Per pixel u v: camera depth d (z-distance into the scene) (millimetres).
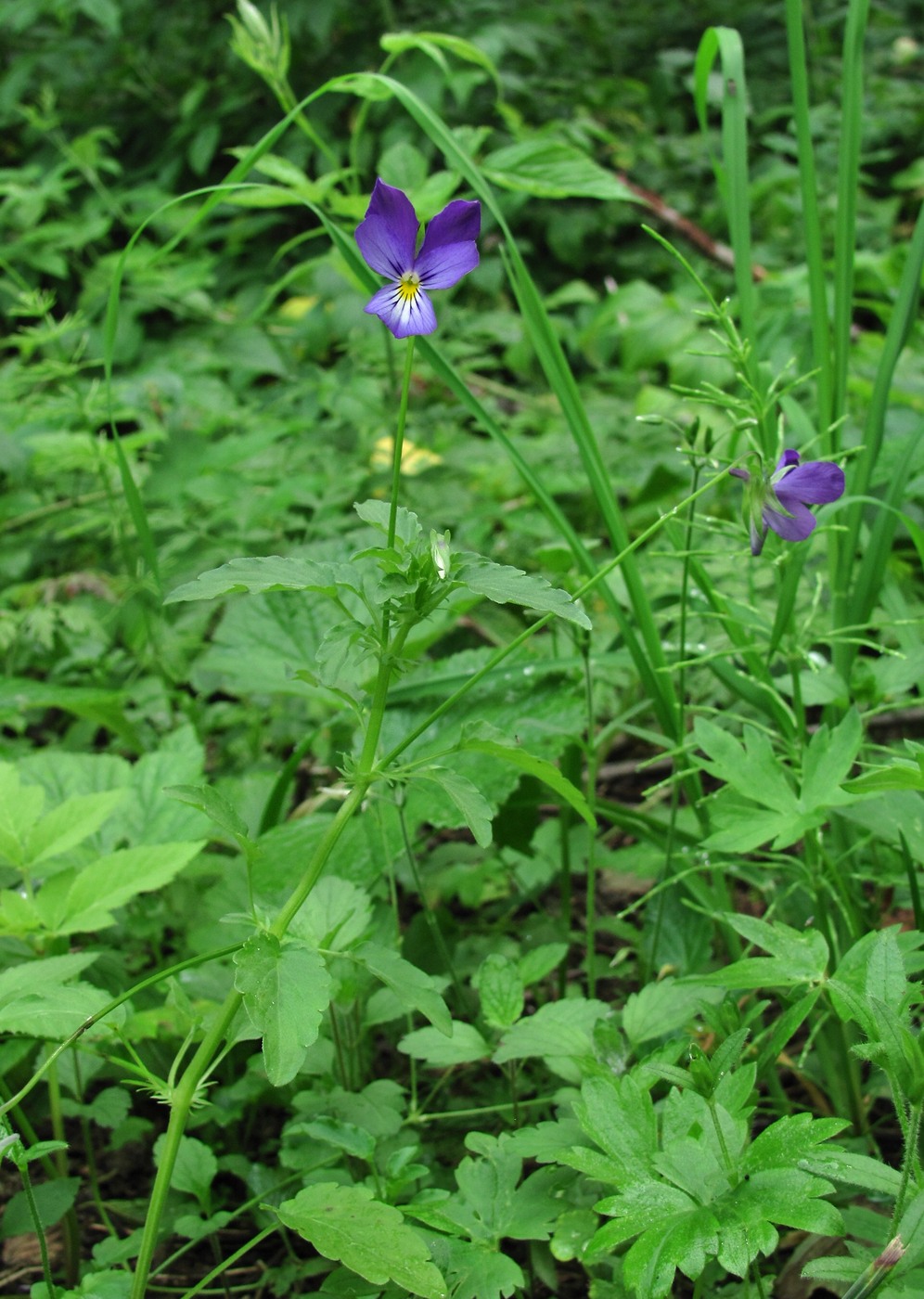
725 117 581
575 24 1848
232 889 576
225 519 882
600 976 574
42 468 843
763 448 529
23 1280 522
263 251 1521
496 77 711
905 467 552
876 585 551
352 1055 530
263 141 559
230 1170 529
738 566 700
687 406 1063
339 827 441
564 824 595
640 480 922
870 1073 561
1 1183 551
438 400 1119
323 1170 496
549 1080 545
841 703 534
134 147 1679
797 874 565
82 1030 438
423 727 451
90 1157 525
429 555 435
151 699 763
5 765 533
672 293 1276
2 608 874
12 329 1478
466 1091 564
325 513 882
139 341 1285
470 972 578
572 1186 474
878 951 439
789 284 1141
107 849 585
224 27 1593
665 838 583
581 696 603
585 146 1386
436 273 437
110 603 856
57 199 1444
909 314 557
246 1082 533
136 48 1652
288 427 980
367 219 433
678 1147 432
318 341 1265
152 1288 502
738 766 499
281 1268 500
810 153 565
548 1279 482
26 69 1624
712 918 566
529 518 818
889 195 1724
